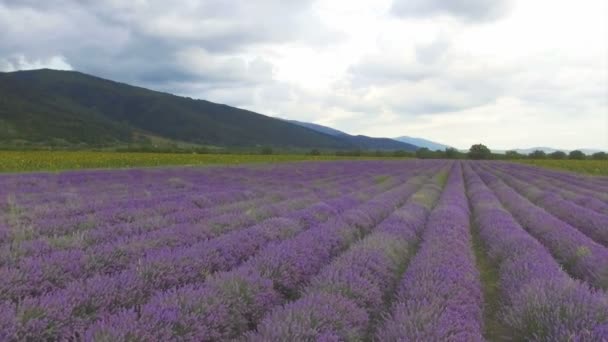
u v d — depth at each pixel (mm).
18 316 4035
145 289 5410
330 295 5070
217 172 30078
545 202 16812
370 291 5664
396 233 9539
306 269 6742
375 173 36219
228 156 60344
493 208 14195
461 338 4148
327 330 4137
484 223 11789
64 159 35750
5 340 3773
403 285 6027
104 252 6668
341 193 18938
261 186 20984
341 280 5773
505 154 120812
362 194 17531
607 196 18359
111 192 16500
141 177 23906
